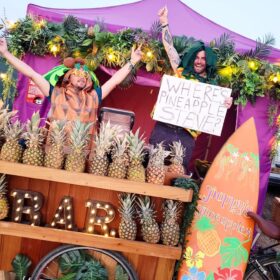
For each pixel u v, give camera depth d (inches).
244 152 97.2
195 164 138.1
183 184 81.6
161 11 117.5
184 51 130.6
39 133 81.8
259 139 147.8
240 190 94.7
